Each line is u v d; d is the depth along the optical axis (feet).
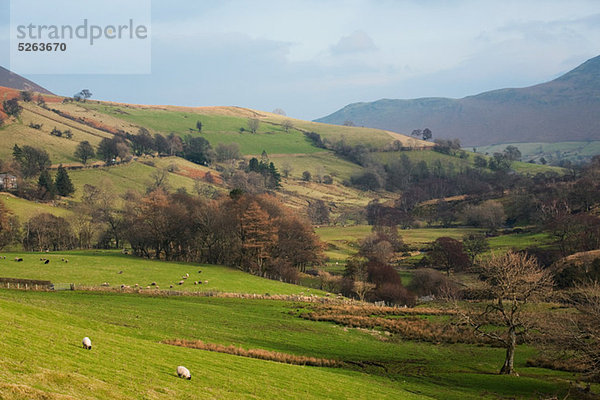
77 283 264.52
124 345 111.55
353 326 231.91
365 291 351.87
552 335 154.30
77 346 96.02
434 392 141.49
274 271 393.50
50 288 242.37
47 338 94.48
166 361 107.24
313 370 139.95
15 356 75.87
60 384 69.87
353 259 400.26
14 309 121.90
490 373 169.48
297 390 110.22
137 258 384.27
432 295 364.79
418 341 216.33
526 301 172.55
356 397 116.06
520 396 141.18
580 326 152.46
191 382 93.86
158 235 403.34
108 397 71.26
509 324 171.12
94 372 81.82
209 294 274.36
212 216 420.77
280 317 234.58
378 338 213.87
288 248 422.41
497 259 181.78
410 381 152.66
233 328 195.00
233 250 416.87
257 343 174.81
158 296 256.73
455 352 201.87
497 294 174.29
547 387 149.18
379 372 160.86
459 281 392.27
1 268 289.33
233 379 105.29
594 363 142.61
